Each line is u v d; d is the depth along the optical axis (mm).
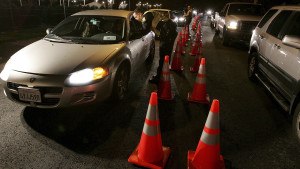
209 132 2711
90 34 5078
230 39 10992
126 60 4730
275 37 4891
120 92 4609
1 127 3682
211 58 8977
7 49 9055
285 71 4082
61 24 5375
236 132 3818
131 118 4109
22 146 3252
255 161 3143
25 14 16672
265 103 4980
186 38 11562
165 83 4867
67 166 2914
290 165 3092
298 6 4660
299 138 3527
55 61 3879
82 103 3762
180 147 3389
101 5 29281
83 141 3420
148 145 2885
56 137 3488
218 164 2795
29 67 3758
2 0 16250
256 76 5734
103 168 2908
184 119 4172
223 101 5023
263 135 3770
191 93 5238
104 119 4043
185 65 7680
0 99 4637
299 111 3506
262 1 17922
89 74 3768
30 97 3635
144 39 6105
